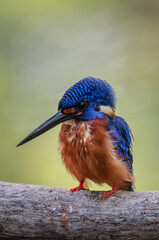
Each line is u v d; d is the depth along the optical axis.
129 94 14.62
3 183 7.10
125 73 15.27
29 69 14.98
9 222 6.73
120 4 17.56
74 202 6.86
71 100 7.36
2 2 16.23
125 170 7.23
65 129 7.52
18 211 6.74
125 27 16.92
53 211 6.75
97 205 6.80
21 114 13.77
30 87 14.48
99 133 7.11
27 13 16.44
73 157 7.40
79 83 7.43
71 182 12.62
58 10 16.77
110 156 7.06
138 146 13.36
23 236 6.82
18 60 15.23
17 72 14.85
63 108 7.43
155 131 13.59
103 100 7.51
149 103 14.27
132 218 6.64
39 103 14.06
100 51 15.97
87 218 6.70
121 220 6.65
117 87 14.89
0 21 15.92
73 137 7.33
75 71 15.20
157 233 6.63
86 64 15.38
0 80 14.47
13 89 14.34
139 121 13.80
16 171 12.79
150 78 15.03
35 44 15.78
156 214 6.62
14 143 13.27
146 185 12.52
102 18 17.02
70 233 6.77
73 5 16.88
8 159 13.06
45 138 13.58
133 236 6.68
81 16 16.83
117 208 6.74
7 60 15.15
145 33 16.84
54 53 15.68
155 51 16.11
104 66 15.49
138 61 15.66
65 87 14.57
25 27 16.14
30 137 7.55
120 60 15.66
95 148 7.07
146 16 17.33
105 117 7.41
